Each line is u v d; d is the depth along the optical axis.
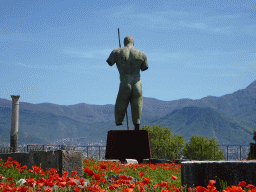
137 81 21.95
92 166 11.72
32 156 8.91
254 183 5.05
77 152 8.26
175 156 51.03
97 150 21.20
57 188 4.93
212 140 55.75
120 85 21.94
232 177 5.19
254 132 33.38
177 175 10.48
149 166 14.06
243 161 5.22
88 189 4.81
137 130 21.00
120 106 21.84
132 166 12.84
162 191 4.48
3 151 22.12
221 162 5.29
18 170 7.63
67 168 7.90
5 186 4.56
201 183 5.33
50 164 8.16
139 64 22.03
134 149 20.69
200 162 5.40
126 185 4.93
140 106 21.95
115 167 11.80
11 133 29.45
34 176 6.91
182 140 62.09
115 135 21.05
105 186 5.77
